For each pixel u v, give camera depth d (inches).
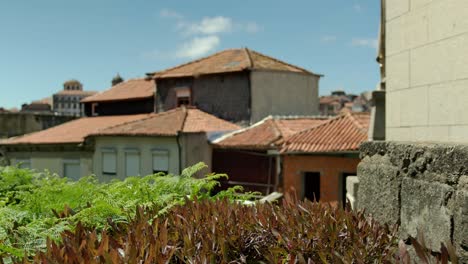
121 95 1230.9
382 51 222.5
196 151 841.5
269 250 113.0
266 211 137.3
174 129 890.1
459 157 103.3
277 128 807.1
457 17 134.5
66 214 148.4
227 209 139.3
